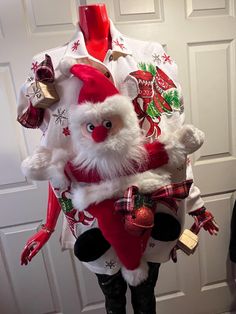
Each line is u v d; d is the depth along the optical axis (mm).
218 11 1215
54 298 1429
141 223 655
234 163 1391
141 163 673
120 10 1145
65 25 1127
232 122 1351
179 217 786
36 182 1261
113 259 777
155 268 885
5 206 1265
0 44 1110
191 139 689
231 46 1262
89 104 612
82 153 663
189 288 1522
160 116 727
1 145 1211
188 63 1241
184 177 750
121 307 962
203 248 1483
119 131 624
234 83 1305
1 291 1377
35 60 766
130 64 720
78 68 650
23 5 1092
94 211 704
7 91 1162
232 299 1602
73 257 1376
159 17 1179
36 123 745
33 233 1312
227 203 1439
